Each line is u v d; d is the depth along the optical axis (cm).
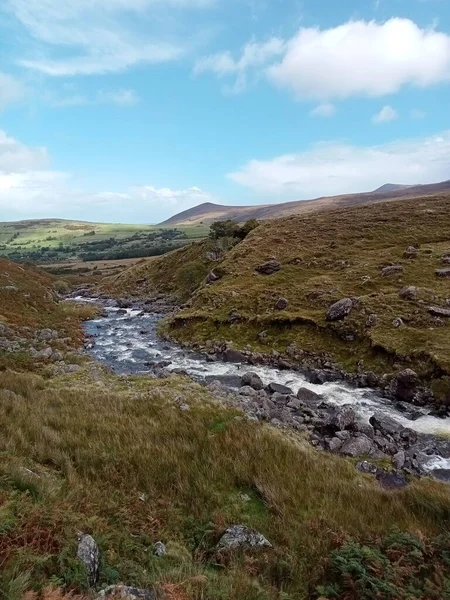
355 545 764
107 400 1655
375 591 641
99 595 556
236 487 1030
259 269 5288
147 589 603
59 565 598
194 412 1520
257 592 642
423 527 883
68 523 710
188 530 842
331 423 1764
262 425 1474
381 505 982
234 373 2927
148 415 1495
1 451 970
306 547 791
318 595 666
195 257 8119
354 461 1463
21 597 505
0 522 653
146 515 853
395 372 2612
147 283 8450
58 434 1198
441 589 651
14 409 1355
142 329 4681
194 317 4241
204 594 619
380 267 4603
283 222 7781
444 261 4459
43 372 2311
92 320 5309
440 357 2491
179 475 1025
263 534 841
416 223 6400
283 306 3938
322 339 3306
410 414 2148
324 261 5231
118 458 1088
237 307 4159
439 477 1471
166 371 2820
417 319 3134
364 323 3244
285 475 1077
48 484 838
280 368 3067
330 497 994
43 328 3912
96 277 11931
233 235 8412
